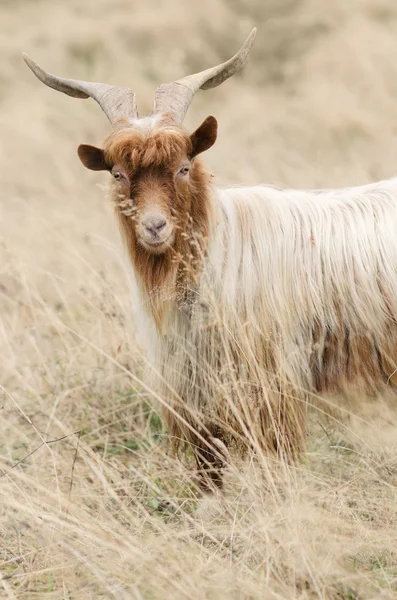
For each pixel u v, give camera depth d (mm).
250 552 9016
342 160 21781
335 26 32594
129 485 10906
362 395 10633
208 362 10461
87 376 13125
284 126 24672
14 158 22750
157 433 11797
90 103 27656
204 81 10984
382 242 10484
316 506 9805
